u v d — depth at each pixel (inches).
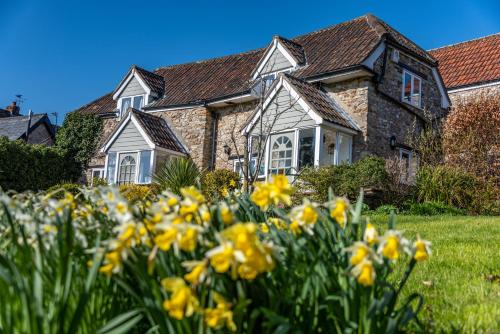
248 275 72.6
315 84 670.5
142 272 82.0
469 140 585.9
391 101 663.1
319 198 503.5
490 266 191.6
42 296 81.0
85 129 936.3
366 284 81.9
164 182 486.0
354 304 88.7
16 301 85.1
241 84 782.5
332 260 94.5
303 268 88.7
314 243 95.7
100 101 1023.6
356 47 674.2
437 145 629.0
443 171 526.6
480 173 562.6
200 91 837.2
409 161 674.2
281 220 118.3
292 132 613.9
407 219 379.2
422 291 158.6
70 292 87.0
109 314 96.3
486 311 133.4
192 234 75.3
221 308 74.0
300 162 614.5
